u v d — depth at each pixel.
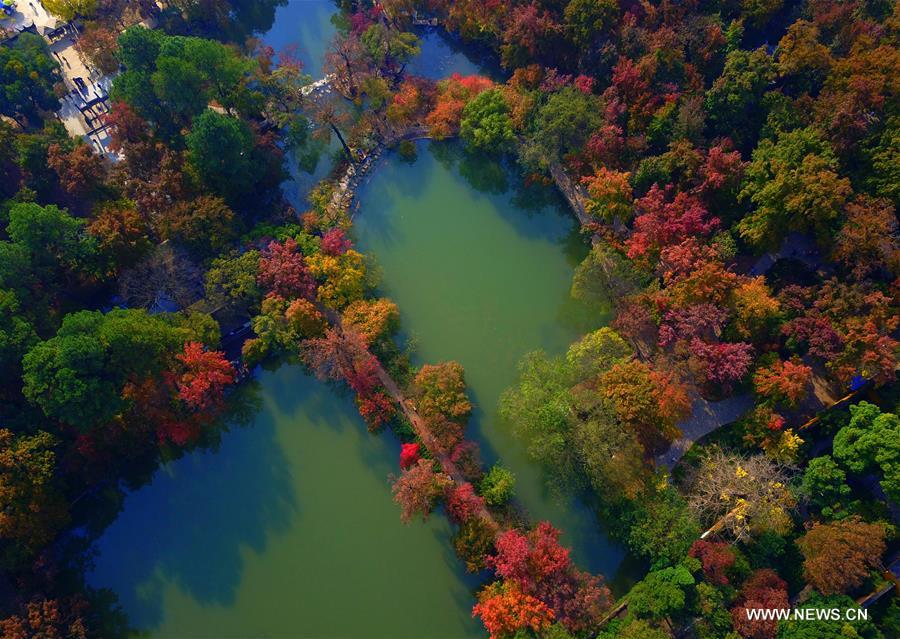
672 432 64.81
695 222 70.81
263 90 88.75
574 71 87.44
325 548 69.19
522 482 70.44
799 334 65.88
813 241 76.12
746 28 85.88
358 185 88.88
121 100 80.75
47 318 69.00
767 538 60.62
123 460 72.88
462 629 65.00
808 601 57.16
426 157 91.12
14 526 60.88
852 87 70.88
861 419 61.03
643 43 79.81
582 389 66.75
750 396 70.31
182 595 68.25
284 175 89.38
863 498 62.09
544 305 80.44
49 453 62.91
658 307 70.88
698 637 56.53
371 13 100.88
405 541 68.88
